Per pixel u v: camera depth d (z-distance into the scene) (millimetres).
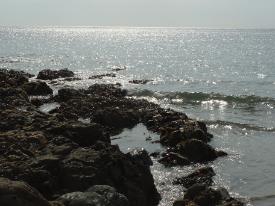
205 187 20078
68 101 42250
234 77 74500
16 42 190250
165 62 104375
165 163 26094
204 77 74812
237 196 21500
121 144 30875
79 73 77500
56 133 23969
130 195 18609
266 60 106250
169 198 20625
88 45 179750
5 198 11852
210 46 174625
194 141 27703
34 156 19578
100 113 35688
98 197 14898
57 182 17484
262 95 54406
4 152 19984
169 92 54500
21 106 35969
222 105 47656
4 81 49844
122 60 109500
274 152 29688
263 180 24000
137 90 55969
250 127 37219
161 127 34156
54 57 114312
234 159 27812
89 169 18062
